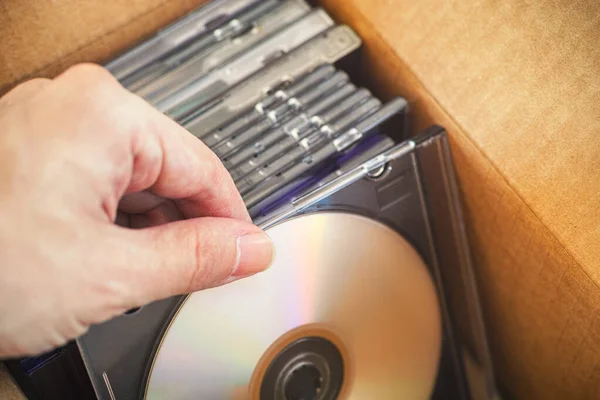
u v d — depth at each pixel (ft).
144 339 2.12
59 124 1.60
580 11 2.07
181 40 2.51
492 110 2.16
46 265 1.55
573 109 2.02
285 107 2.37
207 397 2.25
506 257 2.35
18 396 2.04
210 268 1.76
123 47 2.54
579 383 2.39
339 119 2.34
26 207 1.55
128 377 2.12
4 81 2.36
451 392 2.72
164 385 2.17
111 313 1.66
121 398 2.13
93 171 1.60
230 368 2.27
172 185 1.81
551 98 2.06
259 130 2.33
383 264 2.41
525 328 2.53
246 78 2.44
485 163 2.16
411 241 2.43
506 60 2.15
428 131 2.28
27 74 2.39
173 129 1.77
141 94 2.43
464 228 2.44
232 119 2.36
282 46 2.49
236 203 1.97
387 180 2.28
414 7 2.33
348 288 2.37
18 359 2.13
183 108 2.40
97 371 2.08
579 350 2.26
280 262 2.22
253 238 1.85
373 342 2.50
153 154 1.71
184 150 1.78
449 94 2.24
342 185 2.21
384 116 2.35
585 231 1.96
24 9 2.26
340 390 2.51
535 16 2.12
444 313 2.62
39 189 1.56
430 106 2.31
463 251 2.48
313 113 2.36
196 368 2.21
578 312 2.13
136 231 1.68
